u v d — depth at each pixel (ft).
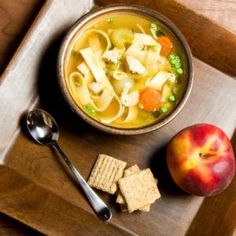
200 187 2.54
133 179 2.59
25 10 2.66
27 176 2.59
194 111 2.73
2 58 2.60
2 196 2.44
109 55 2.62
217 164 2.52
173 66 2.65
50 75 2.70
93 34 2.66
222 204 2.60
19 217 2.42
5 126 2.54
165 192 2.64
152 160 2.66
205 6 2.71
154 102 2.60
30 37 2.50
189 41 2.76
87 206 2.58
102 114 2.61
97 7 2.77
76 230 2.44
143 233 2.59
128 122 2.59
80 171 2.62
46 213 2.45
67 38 2.55
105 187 2.58
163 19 2.63
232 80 2.76
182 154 2.53
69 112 2.67
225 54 2.73
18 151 2.61
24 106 2.63
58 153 2.62
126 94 2.61
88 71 2.62
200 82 2.75
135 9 2.63
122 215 2.59
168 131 2.69
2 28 2.63
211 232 2.55
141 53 2.64
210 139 2.54
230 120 2.73
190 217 2.63
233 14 2.72
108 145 2.66
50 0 2.52
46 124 2.63
